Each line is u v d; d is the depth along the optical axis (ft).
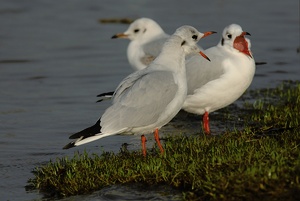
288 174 33.55
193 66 49.65
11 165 43.24
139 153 42.06
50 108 58.29
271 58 75.15
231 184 33.14
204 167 35.63
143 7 104.47
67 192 36.86
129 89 40.04
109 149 45.70
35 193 37.76
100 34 88.79
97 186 36.96
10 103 59.82
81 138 38.34
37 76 69.67
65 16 99.30
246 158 36.37
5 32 89.51
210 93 49.24
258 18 96.58
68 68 72.95
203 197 33.42
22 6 105.40
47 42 84.58
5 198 37.24
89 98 61.52
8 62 75.15
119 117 39.17
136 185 36.52
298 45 81.35
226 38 50.21
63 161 42.57
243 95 60.03
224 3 107.55
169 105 40.32
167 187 35.86
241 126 50.06
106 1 109.40
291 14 99.30
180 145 41.39
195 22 92.27
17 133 50.93
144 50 62.44
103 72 71.10
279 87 61.87
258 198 32.45
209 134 47.65
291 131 43.88
